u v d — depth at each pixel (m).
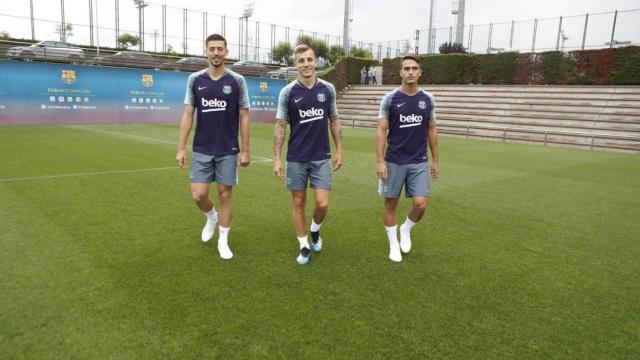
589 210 6.13
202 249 4.11
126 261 3.77
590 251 4.40
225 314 2.90
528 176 8.84
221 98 3.70
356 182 7.72
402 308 3.06
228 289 3.27
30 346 2.49
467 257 4.12
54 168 8.11
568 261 4.09
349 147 13.41
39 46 21.48
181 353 2.46
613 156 13.03
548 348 2.62
